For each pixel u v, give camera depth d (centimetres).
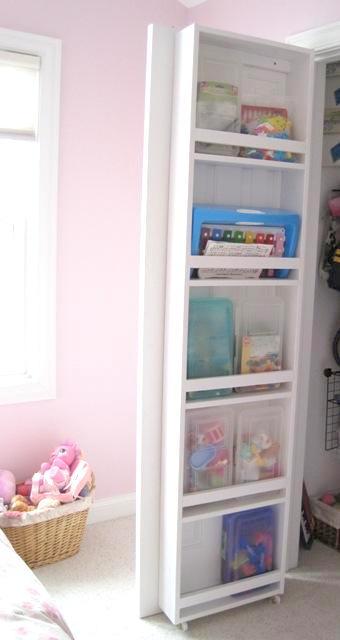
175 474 230
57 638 134
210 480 240
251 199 249
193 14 318
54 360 297
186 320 223
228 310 238
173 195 227
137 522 239
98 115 297
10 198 288
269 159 236
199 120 224
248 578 249
